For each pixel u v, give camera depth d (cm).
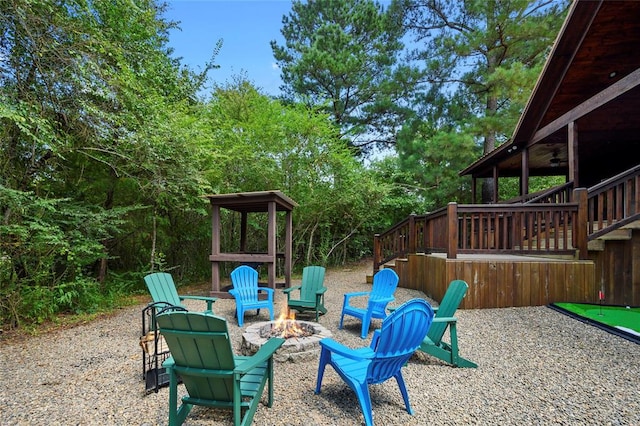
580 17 565
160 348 309
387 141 1556
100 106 535
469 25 1186
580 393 253
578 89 670
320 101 1337
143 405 246
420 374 296
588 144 791
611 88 530
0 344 390
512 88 980
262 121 913
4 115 379
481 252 499
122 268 781
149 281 432
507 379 281
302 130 927
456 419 224
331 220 1150
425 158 1199
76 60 474
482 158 920
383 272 473
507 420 221
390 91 1277
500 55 1112
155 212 709
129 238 759
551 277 484
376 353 219
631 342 341
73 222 528
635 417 220
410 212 1280
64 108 503
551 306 464
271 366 243
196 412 237
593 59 610
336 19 1434
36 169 528
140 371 308
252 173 891
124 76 530
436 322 326
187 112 791
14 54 457
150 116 587
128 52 593
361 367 245
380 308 426
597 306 458
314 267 556
